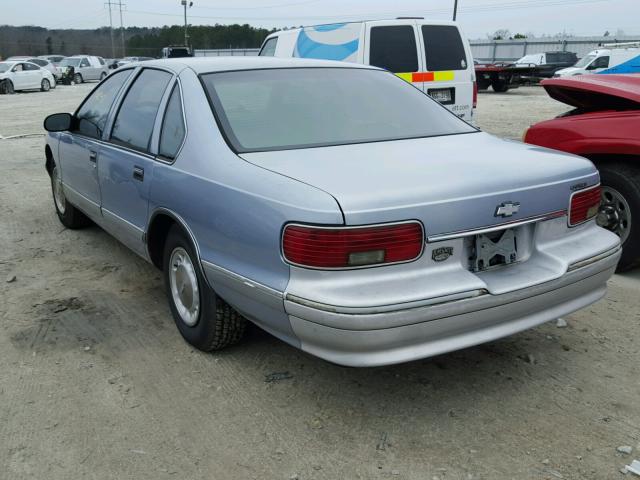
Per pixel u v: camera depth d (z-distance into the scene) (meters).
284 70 3.79
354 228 2.47
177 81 3.69
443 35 8.77
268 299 2.70
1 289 4.51
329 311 2.48
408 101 3.89
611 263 3.18
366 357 2.55
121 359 3.49
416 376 3.30
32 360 3.48
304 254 2.53
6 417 2.95
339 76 3.89
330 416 2.96
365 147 3.25
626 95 4.78
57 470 2.59
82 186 4.97
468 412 2.98
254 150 3.14
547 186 2.94
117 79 4.66
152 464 2.63
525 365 3.42
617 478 2.54
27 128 14.43
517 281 2.80
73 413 2.98
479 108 18.69
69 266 5.00
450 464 2.62
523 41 49.06
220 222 2.97
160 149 3.64
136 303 4.26
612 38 45.66
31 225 6.20
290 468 2.60
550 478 2.53
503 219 2.79
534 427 2.87
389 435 2.81
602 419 2.93
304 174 2.78
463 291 2.62
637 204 4.55
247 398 3.10
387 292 2.51
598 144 4.71
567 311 3.07
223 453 2.70
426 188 2.63
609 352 3.58
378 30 8.46
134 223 3.97
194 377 3.29
